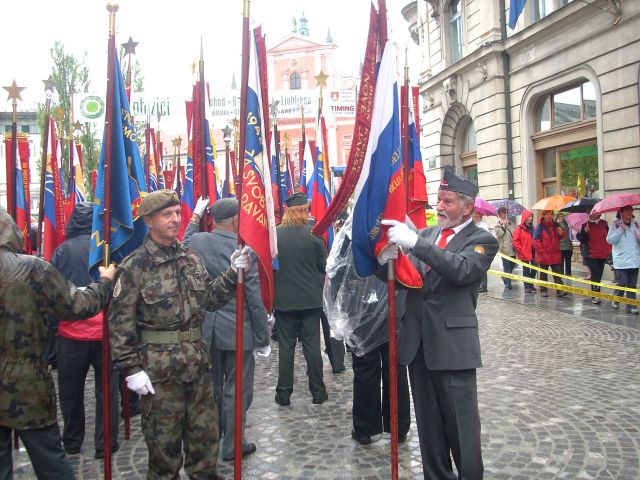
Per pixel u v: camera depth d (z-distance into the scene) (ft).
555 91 45.47
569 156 44.62
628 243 29.66
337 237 13.34
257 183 9.71
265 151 9.90
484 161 52.70
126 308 9.06
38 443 8.67
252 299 12.52
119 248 11.04
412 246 9.28
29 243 18.16
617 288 29.32
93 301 9.09
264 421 15.10
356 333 12.86
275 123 23.56
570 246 38.01
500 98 50.37
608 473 11.48
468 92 54.70
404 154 12.84
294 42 136.67
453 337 9.88
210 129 16.48
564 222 38.40
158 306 9.15
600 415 14.74
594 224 33.35
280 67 137.90
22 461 12.91
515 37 47.50
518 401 15.97
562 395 16.39
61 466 8.84
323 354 22.58
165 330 9.25
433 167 62.39
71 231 13.60
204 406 9.54
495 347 22.50
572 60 42.09
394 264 9.80
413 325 10.36
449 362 9.79
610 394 16.38
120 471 12.20
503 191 50.29
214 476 9.66
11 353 8.34
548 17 43.14
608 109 38.81
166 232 9.29
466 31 55.11
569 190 44.73
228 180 23.02
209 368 9.69
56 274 8.77
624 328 25.23
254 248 9.53
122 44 13.51
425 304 10.14
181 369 9.16
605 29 38.65
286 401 16.37
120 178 10.71
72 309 8.76
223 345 12.55
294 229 16.15
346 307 12.88
